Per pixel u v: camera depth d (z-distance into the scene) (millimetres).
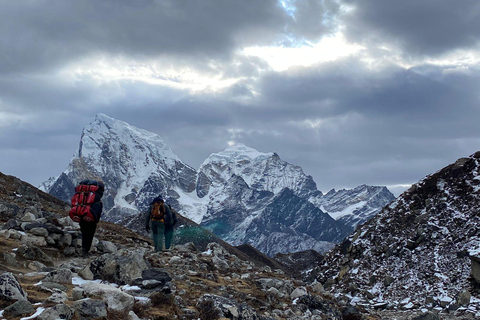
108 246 16406
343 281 34156
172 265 15078
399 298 28438
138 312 9125
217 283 13922
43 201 27953
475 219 31938
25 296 8469
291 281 16781
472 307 24312
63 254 14500
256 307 12312
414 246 33094
